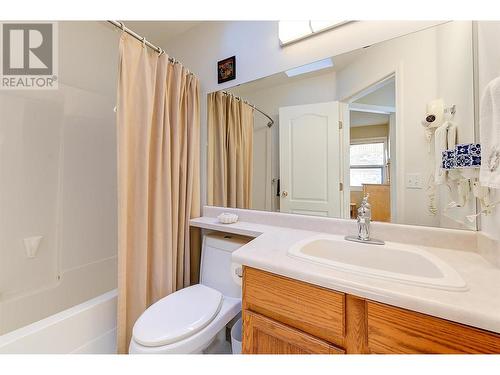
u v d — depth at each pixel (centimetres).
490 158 63
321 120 125
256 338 76
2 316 131
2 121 134
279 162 139
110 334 114
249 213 147
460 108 89
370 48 108
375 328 56
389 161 106
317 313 65
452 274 62
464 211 87
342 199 120
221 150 161
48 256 151
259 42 142
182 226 147
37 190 147
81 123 171
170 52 193
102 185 183
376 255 91
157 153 129
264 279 75
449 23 92
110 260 186
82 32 172
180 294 116
